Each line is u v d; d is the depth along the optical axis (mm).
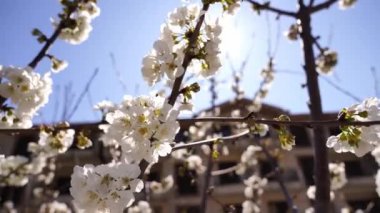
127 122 2268
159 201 16750
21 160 7316
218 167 16891
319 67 6457
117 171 2174
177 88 2432
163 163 16781
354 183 16984
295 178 16766
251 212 9016
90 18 4160
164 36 2664
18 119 3244
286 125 2305
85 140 3404
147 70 2590
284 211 16156
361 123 2146
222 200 16453
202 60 2697
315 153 3646
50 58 3580
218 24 2645
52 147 4273
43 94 3301
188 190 17109
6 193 14953
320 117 3932
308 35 4535
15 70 3184
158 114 2244
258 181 9234
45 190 11891
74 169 2215
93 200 2150
